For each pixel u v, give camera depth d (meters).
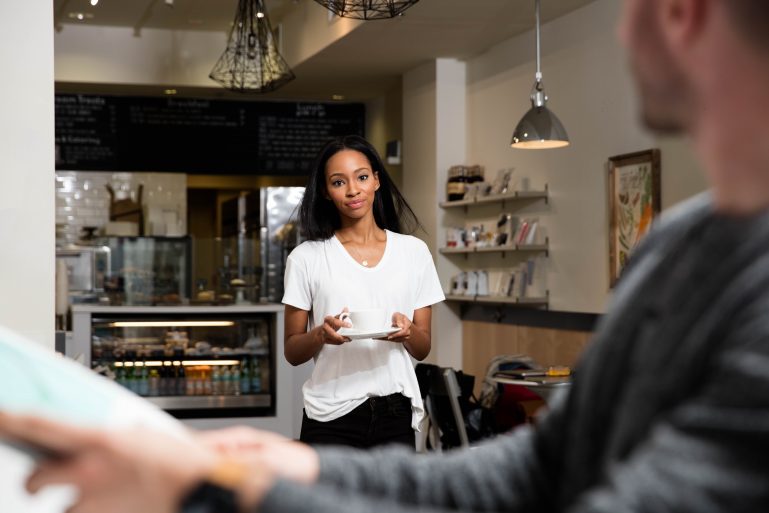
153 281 7.21
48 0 3.16
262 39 7.54
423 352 3.18
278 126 10.15
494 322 7.57
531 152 7.04
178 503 0.58
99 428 0.60
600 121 6.21
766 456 0.52
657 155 5.61
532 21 6.80
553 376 5.18
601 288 6.23
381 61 8.17
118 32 9.13
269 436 0.94
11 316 3.12
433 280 3.31
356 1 5.25
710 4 0.60
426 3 6.36
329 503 0.59
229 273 7.25
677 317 0.63
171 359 6.59
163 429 0.69
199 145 9.98
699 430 0.54
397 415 3.12
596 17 6.24
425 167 8.23
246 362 6.68
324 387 3.10
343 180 3.18
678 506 0.53
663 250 0.72
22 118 3.14
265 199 9.64
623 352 0.70
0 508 0.72
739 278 0.59
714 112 0.60
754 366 0.53
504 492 0.90
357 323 3.05
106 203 10.12
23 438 0.57
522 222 7.08
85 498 0.58
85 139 9.73
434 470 0.92
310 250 3.22
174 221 10.17
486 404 5.57
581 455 0.73
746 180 0.59
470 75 7.98
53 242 3.16
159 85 9.23
